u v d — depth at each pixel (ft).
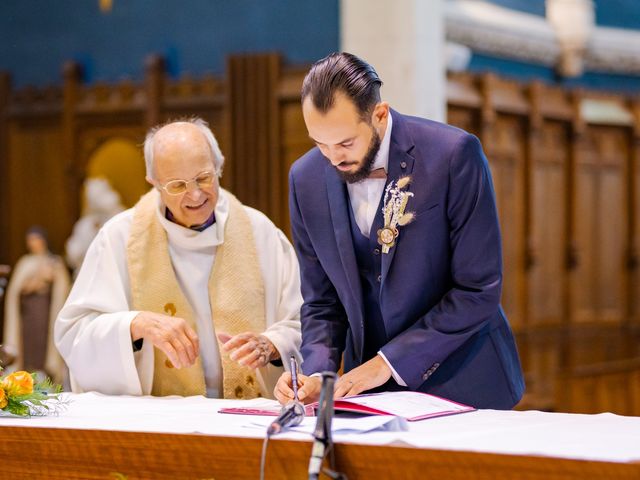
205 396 10.48
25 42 30.78
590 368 25.54
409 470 6.04
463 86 31.48
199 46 28.55
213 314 10.66
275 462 6.37
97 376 10.07
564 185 35.70
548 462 5.65
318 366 8.75
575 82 38.68
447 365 8.90
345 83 7.85
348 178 8.41
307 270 9.36
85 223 28.02
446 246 8.71
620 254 36.86
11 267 30.73
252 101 27.04
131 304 10.62
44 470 7.13
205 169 9.95
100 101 29.50
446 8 33.81
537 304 34.88
